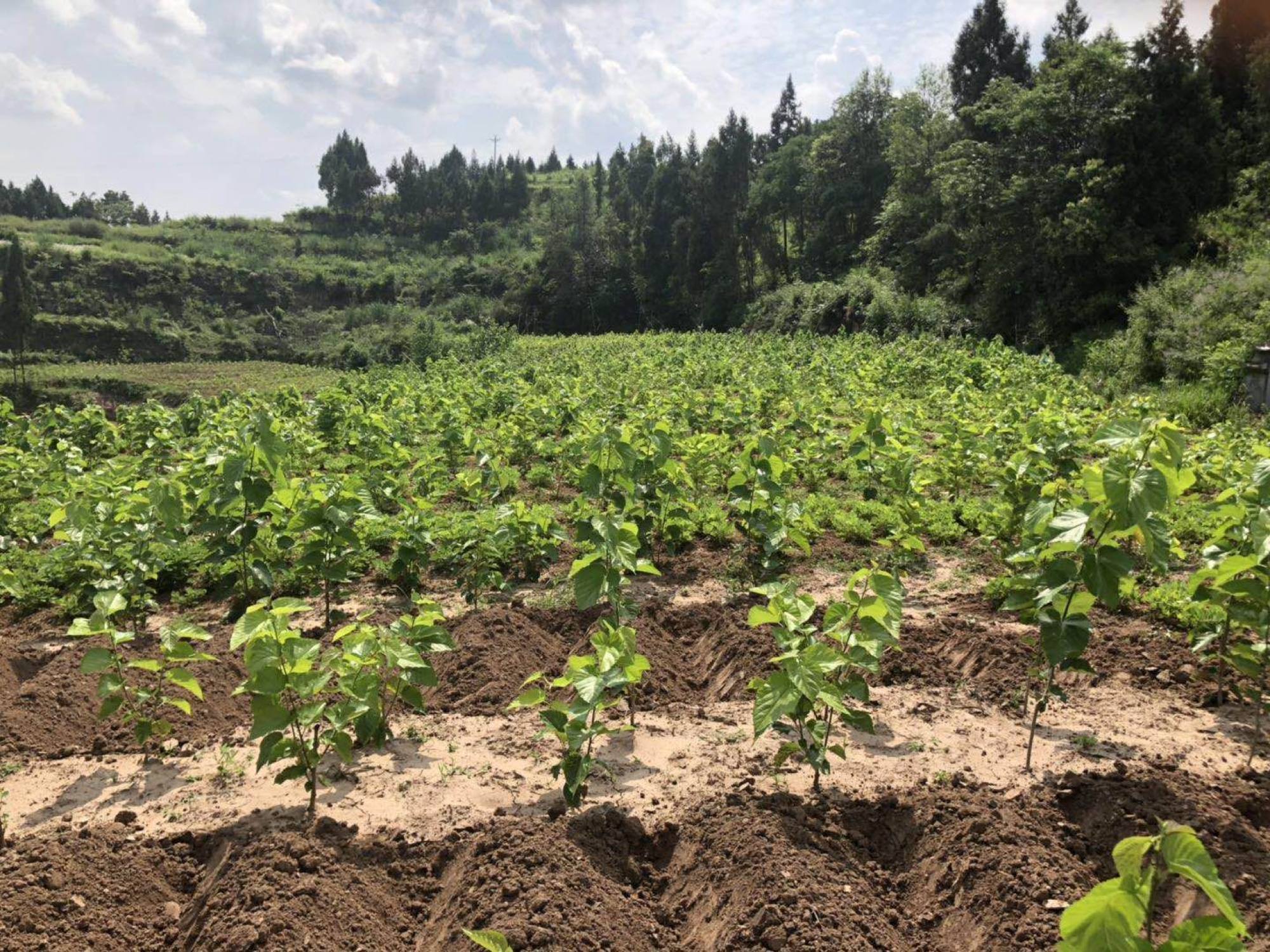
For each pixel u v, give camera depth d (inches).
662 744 220.4
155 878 169.8
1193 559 362.3
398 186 5049.2
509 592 334.3
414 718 235.8
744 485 346.3
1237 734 220.8
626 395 949.8
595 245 3142.2
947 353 1142.3
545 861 161.8
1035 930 143.3
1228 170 1507.1
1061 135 1480.1
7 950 145.9
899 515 410.6
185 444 669.3
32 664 284.4
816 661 172.7
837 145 2630.4
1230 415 823.7
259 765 175.5
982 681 254.1
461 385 1022.4
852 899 154.9
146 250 3449.8
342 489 293.6
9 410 666.2
